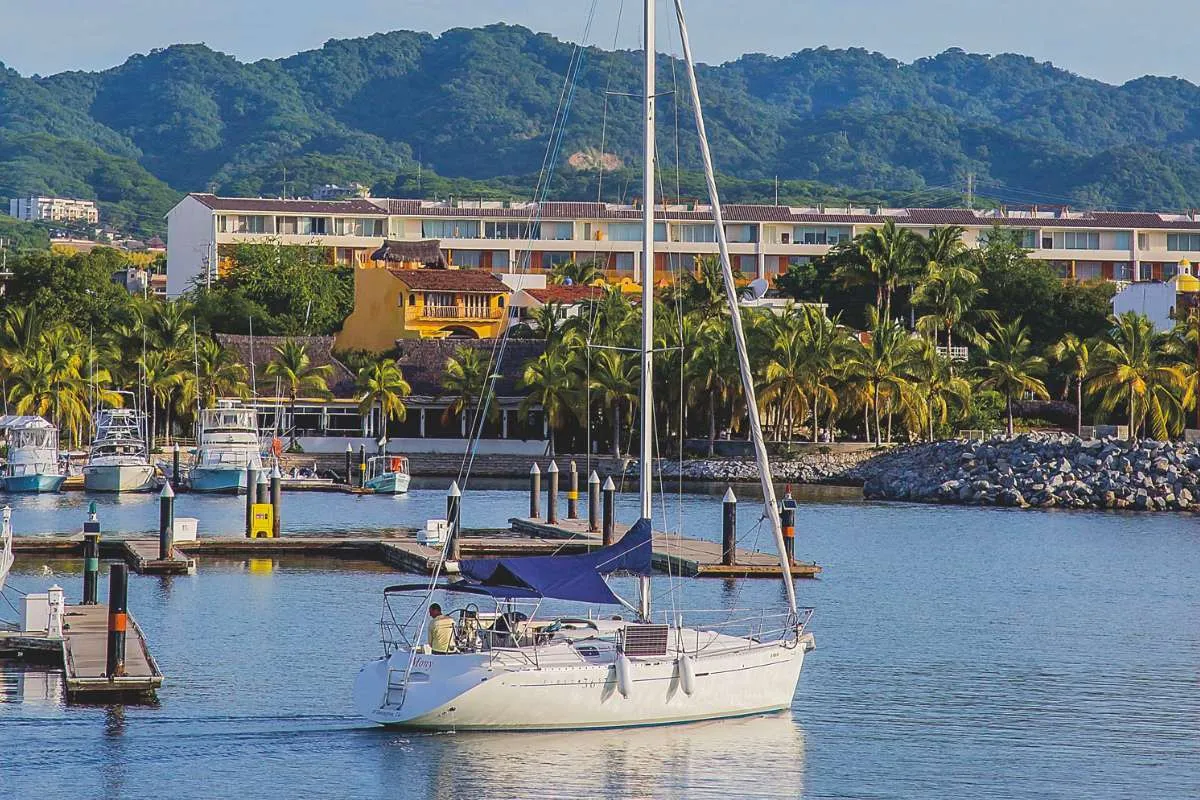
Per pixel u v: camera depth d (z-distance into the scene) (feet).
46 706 272.51
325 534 552.41
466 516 633.20
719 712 269.03
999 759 255.50
